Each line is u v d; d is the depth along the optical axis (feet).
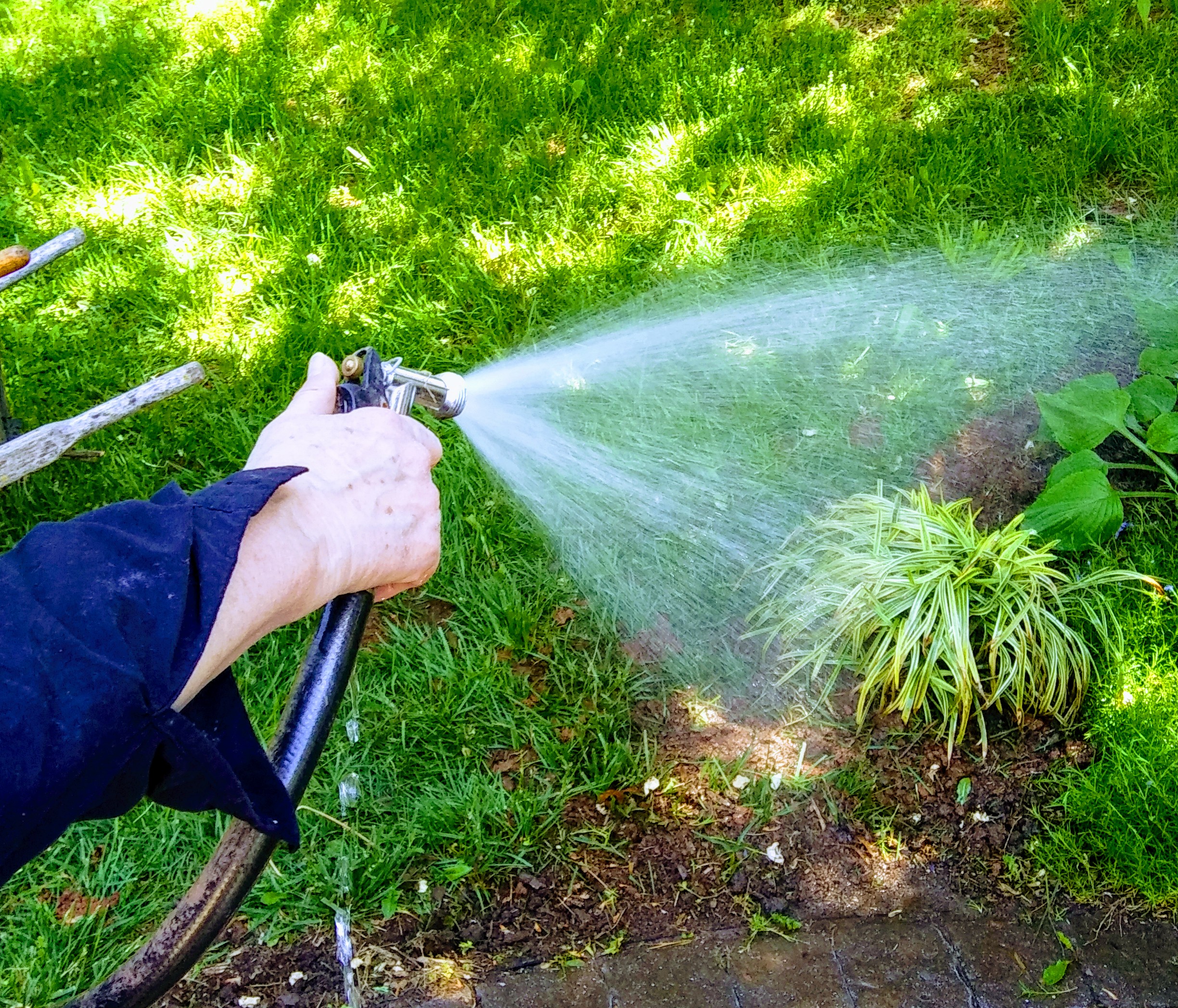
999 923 7.21
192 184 13.80
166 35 16.53
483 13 16.16
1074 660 8.15
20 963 7.01
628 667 8.68
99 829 7.72
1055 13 14.57
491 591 9.16
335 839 7.69
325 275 12.17
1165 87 13.60
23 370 11.35
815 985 6.89
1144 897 7.25
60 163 14.17
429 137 13.96
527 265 12.27
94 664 2.37
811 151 13.25
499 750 8.29
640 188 12.98
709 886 7.50
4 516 10.07
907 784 7.99
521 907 7.40
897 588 8.42
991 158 12.97
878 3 15.71
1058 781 7.87
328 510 3.19
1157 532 9.29
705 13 15.72
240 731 3.07
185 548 2.67
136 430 10.81
